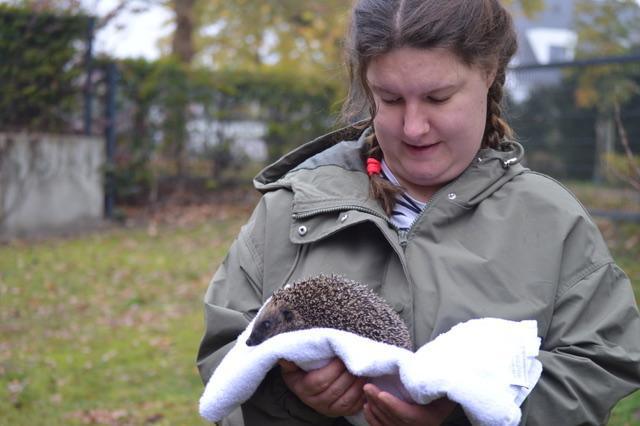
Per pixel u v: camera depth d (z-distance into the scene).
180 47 9.10
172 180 7.50
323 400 1.17
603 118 5.53
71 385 3.20
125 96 7.04
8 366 3.35
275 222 1.38
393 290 1.28
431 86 1.23
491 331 1.14
